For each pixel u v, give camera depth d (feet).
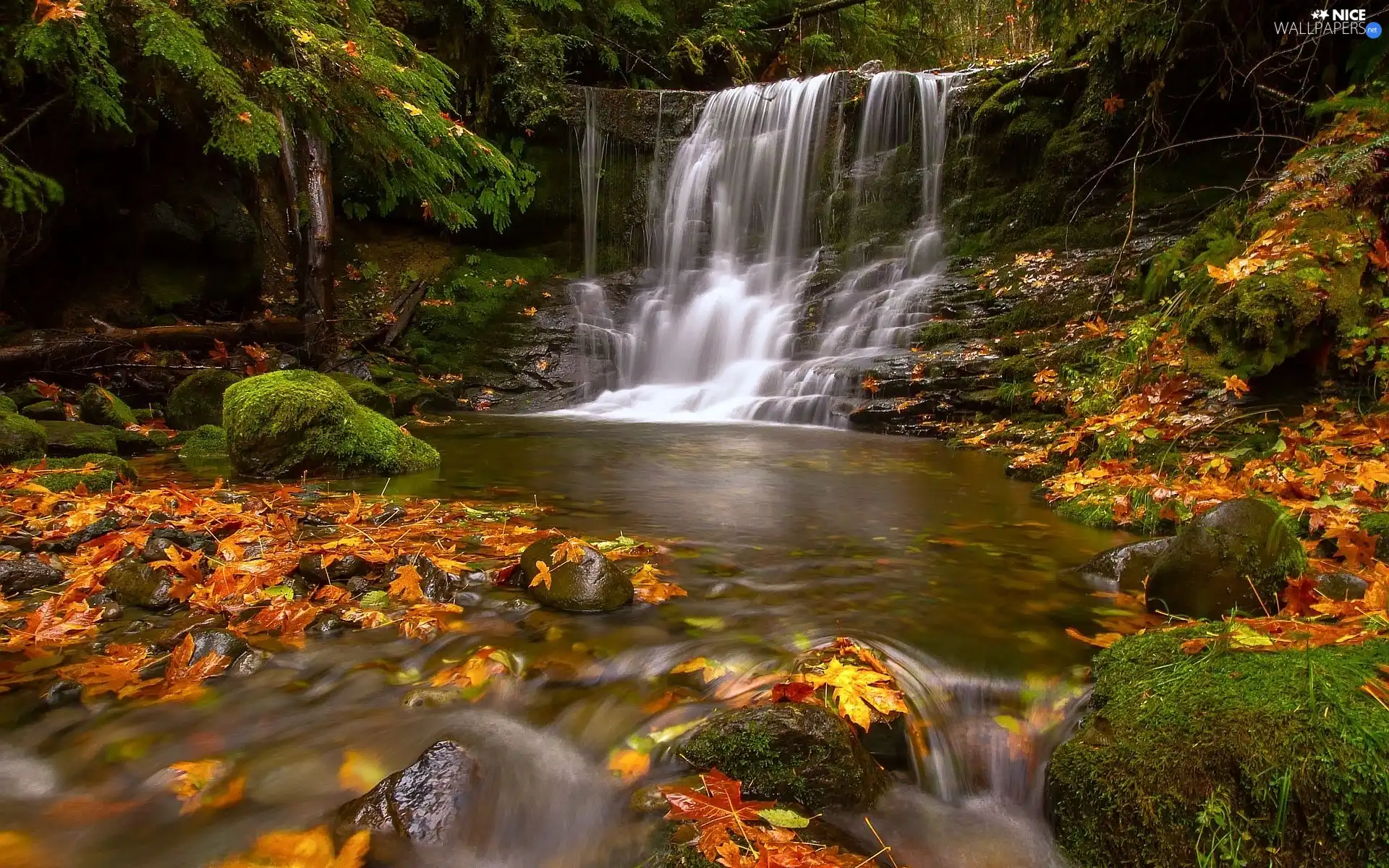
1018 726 6.66
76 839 5.22
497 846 5.39
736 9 55.16
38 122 24.70
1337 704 5.29
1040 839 5.73
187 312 31.76
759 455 20.95
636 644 7.75
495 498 14.65
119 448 19.16
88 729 6.35
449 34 42.78
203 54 18.88
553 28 50.21
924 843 5.57
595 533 11.94
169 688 6.92
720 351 38.60
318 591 8.91
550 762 6.06
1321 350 16.47
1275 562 8.04
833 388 29.48
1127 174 34.94
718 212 47.88
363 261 42.78
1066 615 8.63
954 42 64.85
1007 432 22.22
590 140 47.98
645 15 50.65
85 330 26.25
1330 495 11.30
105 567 9.22
